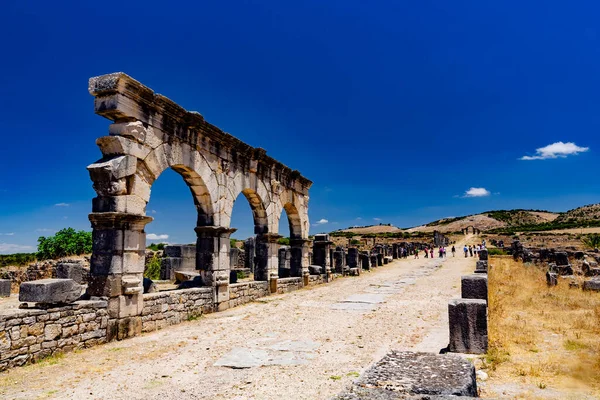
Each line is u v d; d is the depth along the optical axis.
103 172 11.64
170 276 25.50
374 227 147.00
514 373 7.77
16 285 23.67
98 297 11.34
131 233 11.99
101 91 11.77
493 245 76.31
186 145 14.95
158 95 13.02
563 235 84.50
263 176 21.06
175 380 7.98
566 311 13.99
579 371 7.78
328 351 9.82
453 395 3.74
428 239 94.31
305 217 26.27
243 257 33.91
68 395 7.24
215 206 16.73
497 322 12.02
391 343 10.41
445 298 17.62
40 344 9.32
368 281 26.89
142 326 12.28
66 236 32.19
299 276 24.66
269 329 12.48
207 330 12.55
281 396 6.94
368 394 3.82
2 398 7.11
